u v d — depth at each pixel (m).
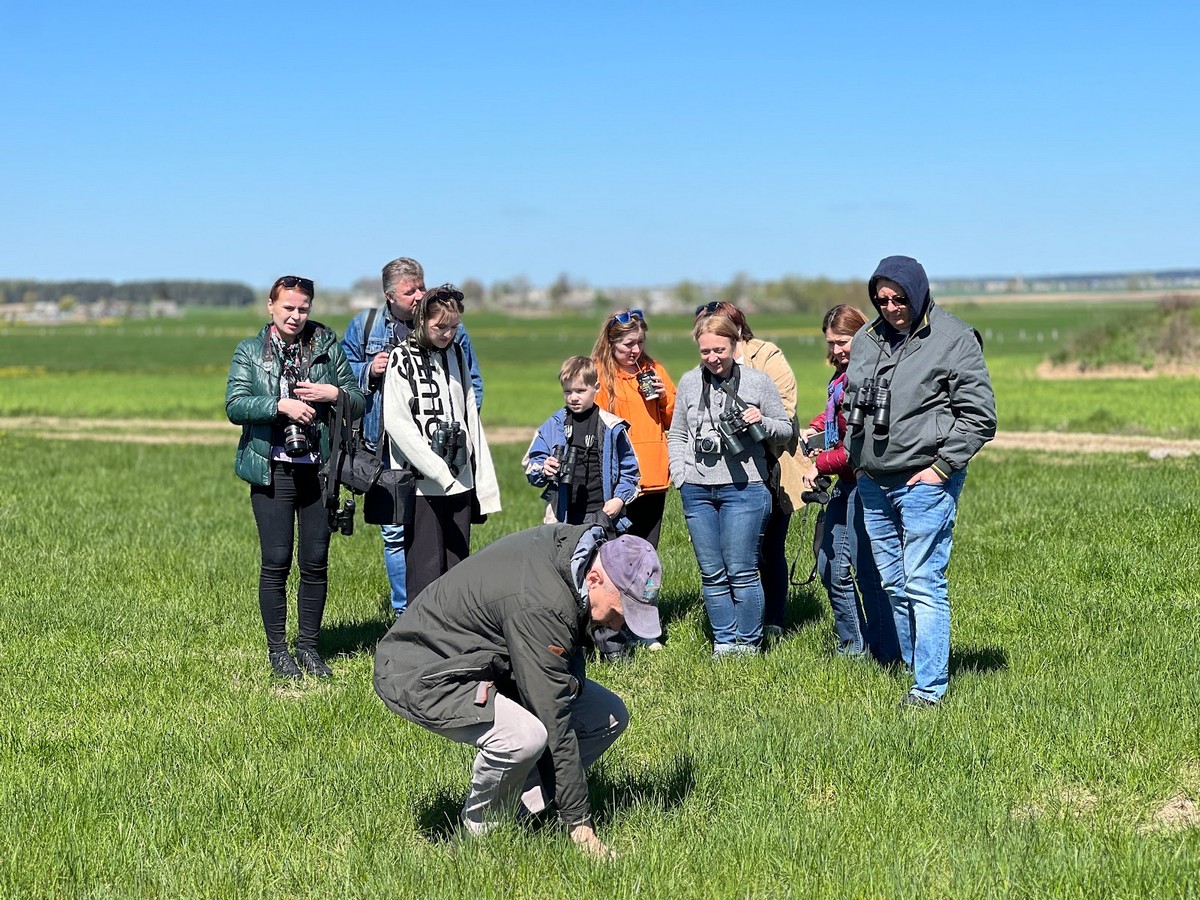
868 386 6.38
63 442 23.69
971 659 7.32
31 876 4.64
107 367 66.38
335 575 10.18
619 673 7.52
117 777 5.67
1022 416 25.39
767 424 7.50
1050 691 6.47
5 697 7.01
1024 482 14.16
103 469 17.89
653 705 6.85
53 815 5.19
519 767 4.54
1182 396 30.61
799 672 7.21
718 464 7.60
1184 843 4.62
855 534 7.33
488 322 183.88
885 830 4.88
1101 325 44.25
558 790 4.61
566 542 4.47
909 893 4.27
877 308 6.33
